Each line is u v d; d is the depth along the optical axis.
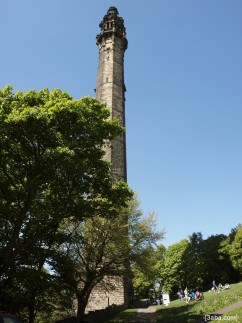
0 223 19.47
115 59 54.84
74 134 18.47
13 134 17.11
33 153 17.88
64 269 22.03
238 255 59.22
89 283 27.89
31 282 18.62
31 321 19.92
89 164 19.30
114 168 44.66
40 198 20.58
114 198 19.86
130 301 42.72
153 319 27.47
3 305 18.38
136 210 31.45
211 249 65.50
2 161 17.89
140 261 30.42
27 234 20.69
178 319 21.89
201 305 25.12
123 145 47.75
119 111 50.31
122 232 29.48
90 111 18.61
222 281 64.50
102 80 52.72
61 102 17.41
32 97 18.50
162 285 71.88
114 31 56.66
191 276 63.75
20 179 18.69
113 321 27.09
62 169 17.67
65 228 28.16
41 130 17.05
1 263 17.48
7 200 18.92
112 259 29.73
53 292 21.17
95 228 29.25
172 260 66.81
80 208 19.50
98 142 19.42
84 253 29.19
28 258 20.19
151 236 31.31
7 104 17.86
